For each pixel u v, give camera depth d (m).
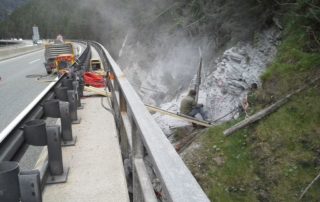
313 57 9.88
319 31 10.66
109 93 6.95
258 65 12.98
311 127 8.28
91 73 8.40
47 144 3.26
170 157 1.58
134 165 2.73
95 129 4.84
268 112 9.36
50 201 2.97
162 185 1.43
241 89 13.05
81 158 3.83
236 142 9.43
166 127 13.05
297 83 9.61
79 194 3.07
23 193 2.24
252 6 14.70
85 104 6.37
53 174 3.34
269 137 8.79
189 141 11.22
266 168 8.27
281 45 11.90
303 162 7.80
